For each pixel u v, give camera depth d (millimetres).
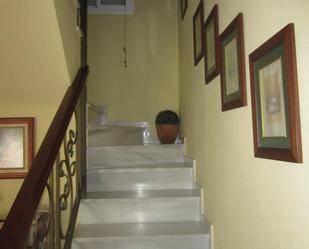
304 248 900
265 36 1142
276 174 1067
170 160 2787
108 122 3617
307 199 885
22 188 1095
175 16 3727
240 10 1404
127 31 3703
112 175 2371
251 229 1287
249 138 1311
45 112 2141
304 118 896
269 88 1093
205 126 2092
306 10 877
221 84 1667
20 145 2148
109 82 3654
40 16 1559
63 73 1865
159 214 2141
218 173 1775
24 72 1842
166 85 3672
